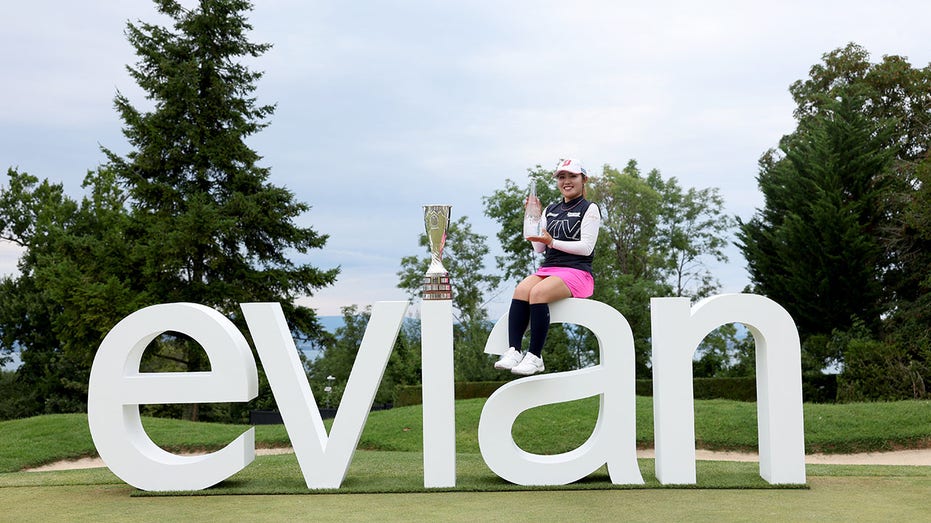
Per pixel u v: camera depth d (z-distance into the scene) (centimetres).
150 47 2592
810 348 2331
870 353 1959
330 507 611
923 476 757
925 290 2414
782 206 2714
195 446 1306
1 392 3559
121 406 700
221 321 712
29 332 3572
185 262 2462
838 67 3078
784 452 696
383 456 1033
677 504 607
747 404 1495
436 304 712
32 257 3603
